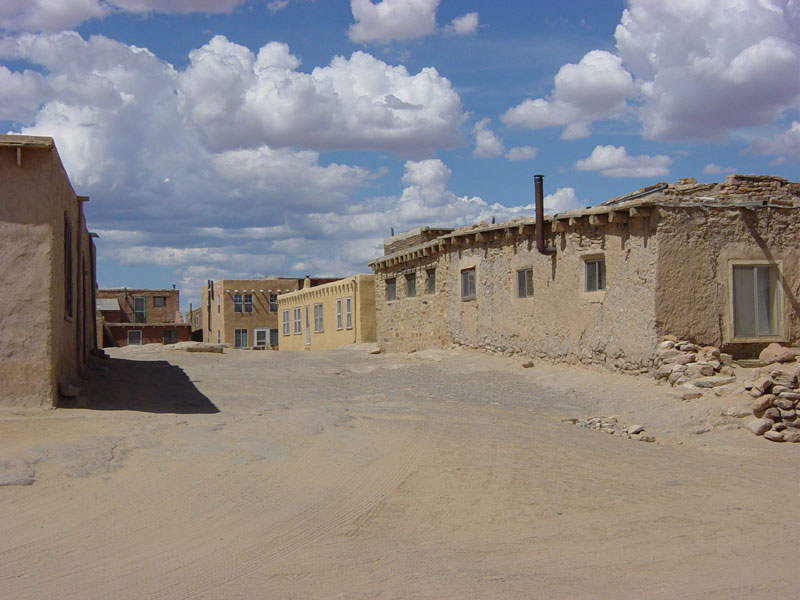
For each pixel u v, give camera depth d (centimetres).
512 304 2397
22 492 833
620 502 948
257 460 1021
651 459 1227
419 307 3014
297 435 1178
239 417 1322
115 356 2803
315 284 6212
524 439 1298
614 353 1950
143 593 582
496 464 1100
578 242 2094
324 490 918
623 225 1927
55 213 1295
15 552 668
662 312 1805
